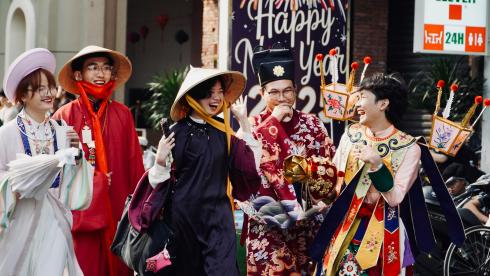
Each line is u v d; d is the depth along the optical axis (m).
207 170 6.07
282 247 6.83
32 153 6.58
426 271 9.34
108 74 7.72
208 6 18.61
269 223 6.69
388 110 6.18
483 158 13.01
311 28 11.54
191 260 6.11
